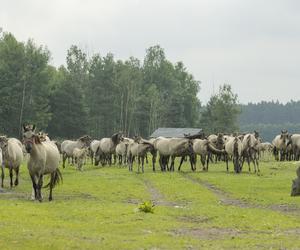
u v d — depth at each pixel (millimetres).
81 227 18062
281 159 58938
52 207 22484
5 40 105438
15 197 26031
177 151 45125
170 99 136750
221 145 47594
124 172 43812
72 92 110688
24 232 16766
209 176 39312
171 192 29797
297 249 15422
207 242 16312
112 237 16547
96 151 52812
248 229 18719
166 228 18406
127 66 130250
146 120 129125
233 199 27719
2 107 99062
